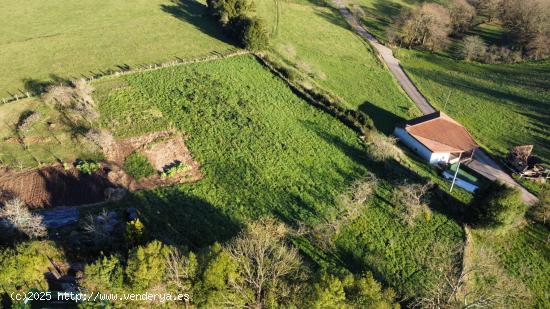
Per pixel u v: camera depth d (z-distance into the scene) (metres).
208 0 103.12
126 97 70.38
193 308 39.22
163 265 38.41
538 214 61.72
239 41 91.19
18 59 79.44
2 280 38.72
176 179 57.50
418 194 61.53
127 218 50.19
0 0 105.44
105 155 59.09
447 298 45.72
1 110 64.94
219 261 38.09
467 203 62.78
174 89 73.88
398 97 90.69
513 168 72.25
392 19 129.00
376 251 53.12
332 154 66.94
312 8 128.25
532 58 112.88
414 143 73.06
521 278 53.81
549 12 112.69
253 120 70.00
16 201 46.00
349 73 96.75
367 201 60.00
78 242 45.62
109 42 88.81
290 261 43.00
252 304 39.62
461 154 72.88
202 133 65.62
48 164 56.66
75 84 69.56
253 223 50.16
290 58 93.44
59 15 99.81
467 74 105.06
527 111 90.50
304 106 76.44
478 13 131.38
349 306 38.38
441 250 54.09
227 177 59.06
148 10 106.44
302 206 56.84
